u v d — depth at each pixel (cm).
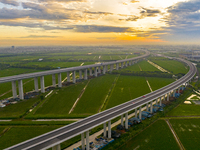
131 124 12131
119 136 10731
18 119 13075
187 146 10162
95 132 11175
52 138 8369
